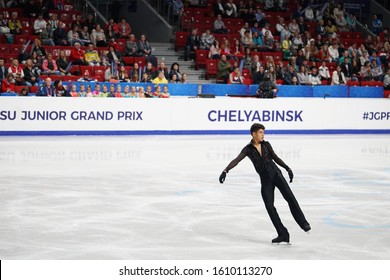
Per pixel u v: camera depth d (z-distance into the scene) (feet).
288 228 41.09
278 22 136.87
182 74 110.73
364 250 35.88
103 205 47.39
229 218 43.73
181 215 44.42
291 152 82.64
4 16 119.96
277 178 36.37
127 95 102.53
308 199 51.11
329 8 147.84
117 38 125.29
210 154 78.48
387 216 45.06
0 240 37.01
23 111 95.61
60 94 98.78
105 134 99.50
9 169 63.46
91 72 109.60
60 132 97.55
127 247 35.88
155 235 38.68
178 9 136.56
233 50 127.03
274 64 118.73
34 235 38.27
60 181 57.31
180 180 59.16
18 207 46.24
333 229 40.93
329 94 117.60
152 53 126.00
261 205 48.34
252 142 36.81
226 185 57.06
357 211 46.68
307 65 122.31
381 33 151.94
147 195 51.65
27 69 102.68
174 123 102.83
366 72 127.95
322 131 111.24
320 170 67.00
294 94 115.44
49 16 125.49
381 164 72.13
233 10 139.44
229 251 35.32
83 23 122.31
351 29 150.51
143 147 84.64
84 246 35.96
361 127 113.70
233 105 105.50
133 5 144.36
